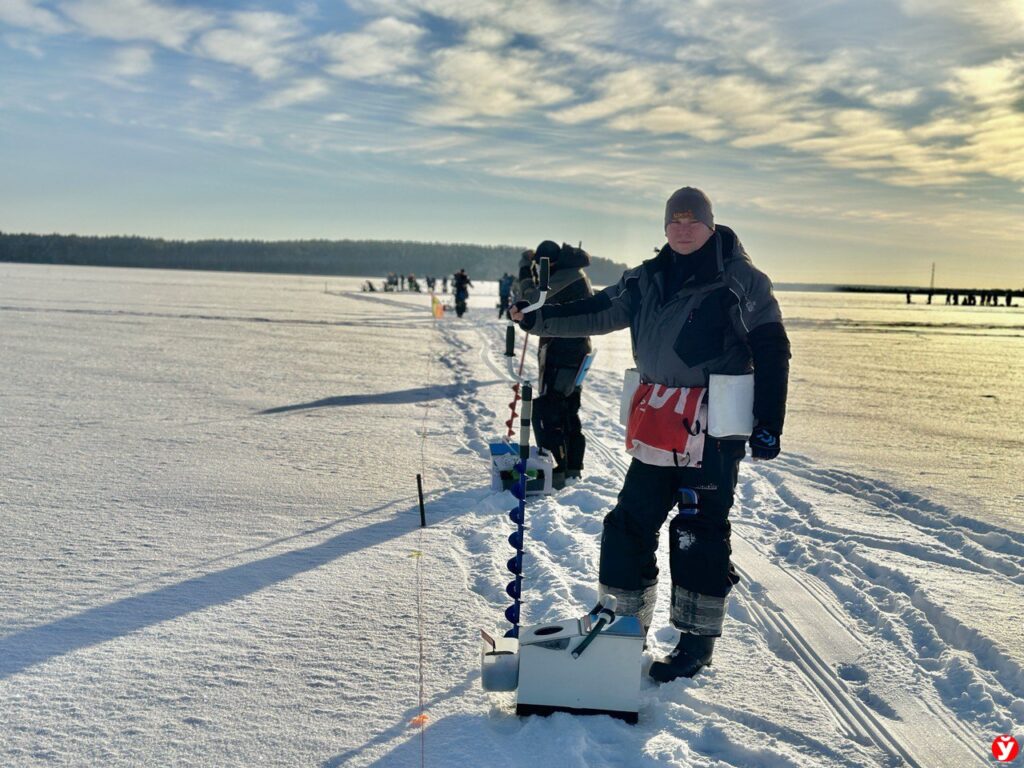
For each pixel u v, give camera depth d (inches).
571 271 269.0
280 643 143.5
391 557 193.8
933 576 183.9
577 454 278.8
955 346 1101.1
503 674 120.6
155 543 199.3
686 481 129.7
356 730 114.5
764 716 121.0
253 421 379.9
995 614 159.5
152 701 121.6
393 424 382.6
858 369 755.4
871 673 138.6
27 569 177.9
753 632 156.6
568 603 162.2
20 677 128.6
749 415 124.6
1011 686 132.6
